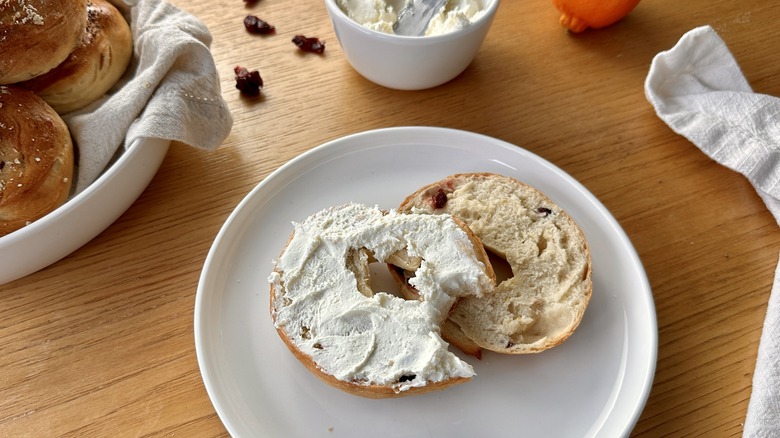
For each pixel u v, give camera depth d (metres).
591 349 0.20
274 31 0.31
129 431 0.19
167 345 0.21
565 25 0.31
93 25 0.25
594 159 0.26
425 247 0.20
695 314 0.22
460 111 0.28
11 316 0.21
